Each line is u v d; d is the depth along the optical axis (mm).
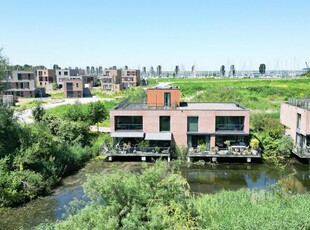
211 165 39094
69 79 117125
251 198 25312
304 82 129875
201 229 17000
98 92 132500
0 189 28422
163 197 17156
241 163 39781
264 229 18484
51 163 34469
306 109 38719
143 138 42250
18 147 33875
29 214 26672
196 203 23781
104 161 41375
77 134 45969
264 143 42031
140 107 45844
